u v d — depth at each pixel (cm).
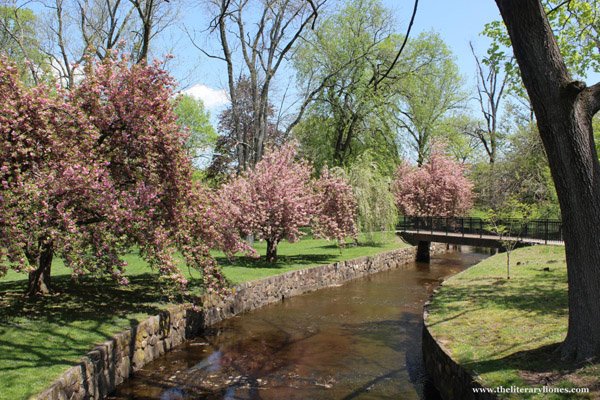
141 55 1605
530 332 612
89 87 787
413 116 3144
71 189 675
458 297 905
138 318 759
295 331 962
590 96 471
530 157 2512
